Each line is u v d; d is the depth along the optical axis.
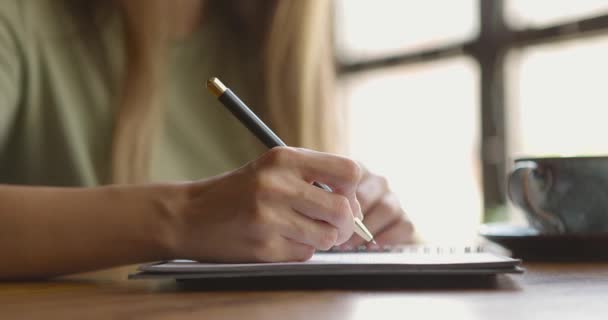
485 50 1.74
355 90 2.16
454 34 1.82
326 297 0.45
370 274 0.51
